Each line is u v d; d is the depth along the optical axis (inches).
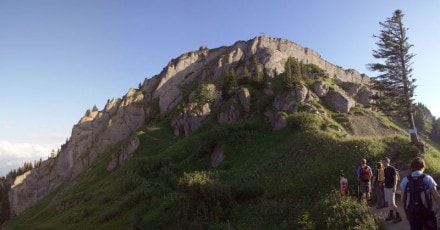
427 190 419.2
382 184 846.5
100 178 3563.0
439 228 640.4
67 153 5315.0
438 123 3914.9
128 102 5206.7
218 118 2913.4
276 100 2615.7
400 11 1686.8
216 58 5260.8
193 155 2268.7
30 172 5935.0
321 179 1176.2
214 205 1293.1
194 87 4822.8
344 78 5713.6
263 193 1306.6
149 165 2326.5
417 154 1197.7
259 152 1961.1
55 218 2610.7
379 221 759.1
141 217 1590.8
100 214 2027.6
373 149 1267.2
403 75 1685.5
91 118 5629.9
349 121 2343.8
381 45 1729.8
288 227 948.0
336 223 815.1
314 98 2635.3
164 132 3570.4
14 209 5339.6
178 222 1318.9
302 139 1747.0
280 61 4360.2
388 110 1888.5
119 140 4872.0
